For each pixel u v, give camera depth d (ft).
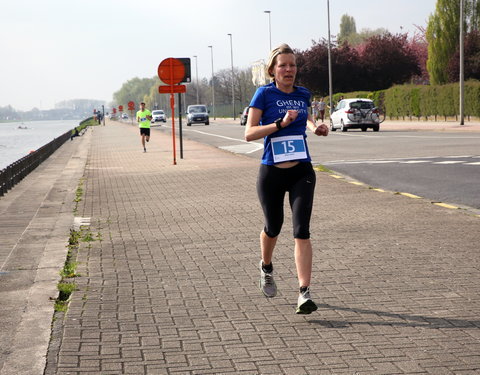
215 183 48.11
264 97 18.06
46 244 26.91
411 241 25.93
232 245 26.25
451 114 160.04
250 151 84.33
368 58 242.58
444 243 25.40
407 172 50.98
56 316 17.56
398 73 241.96
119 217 34.22
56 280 21.15
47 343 15.52
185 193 43.21
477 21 203.92
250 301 18.83
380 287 19.80
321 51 244.22
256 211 34.40
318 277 21.09
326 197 38.65
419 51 283.59
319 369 13.93
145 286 20.51
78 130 205.26
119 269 22.72
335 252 24.43
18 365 14.21
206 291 19.88
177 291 19.92
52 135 355.56
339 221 30.73
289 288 20.07
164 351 15.08
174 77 69.41
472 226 28.66
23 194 49.37
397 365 14.02
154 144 108.37
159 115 302.25
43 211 36.70
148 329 16.55
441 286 19.70
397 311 17.52
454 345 15.05
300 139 18.01
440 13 195.42
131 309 18.16
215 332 16.30
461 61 129.08
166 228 30.58
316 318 17.19
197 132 158.20
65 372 13.92
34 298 19.16
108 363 14.39
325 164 60.08
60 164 82.99
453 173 48.70
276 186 17.99
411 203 35.50
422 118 173.68
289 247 25.52
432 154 66.08
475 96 150.00
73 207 38.27
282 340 15.67
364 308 17.87
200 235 28.53
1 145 232.94
